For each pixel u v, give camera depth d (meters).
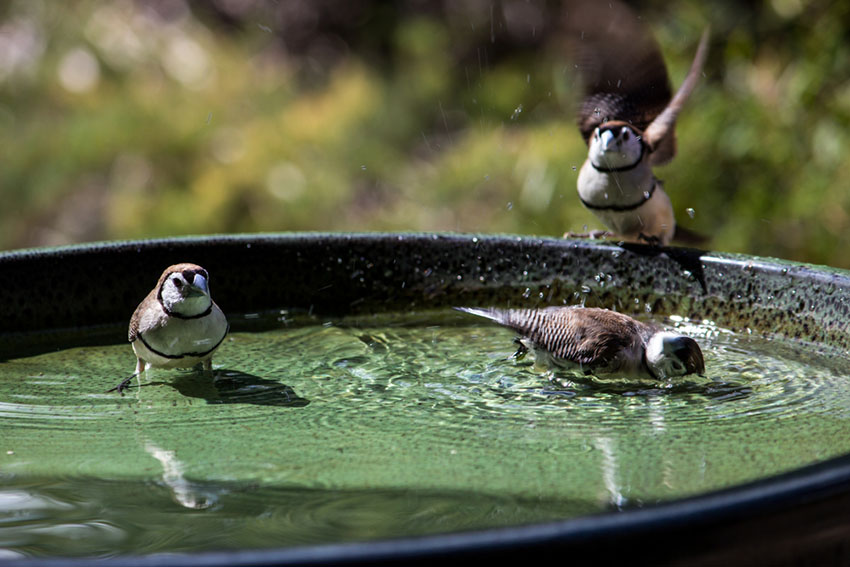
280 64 23.89
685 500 3.21
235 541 4.36
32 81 22.20
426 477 4.91
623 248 7.88
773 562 3.28
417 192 18.05
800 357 6.78
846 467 3.43
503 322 6.69
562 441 5.38
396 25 24.25
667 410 5.87
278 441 5.45
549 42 21.36
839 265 13.64
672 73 14.59
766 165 14.30
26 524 4.54
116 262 7.89
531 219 15.88
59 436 5.59
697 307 7.62
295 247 8.20
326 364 6.90
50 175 20.16
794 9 14.45
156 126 20.83
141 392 6.36
